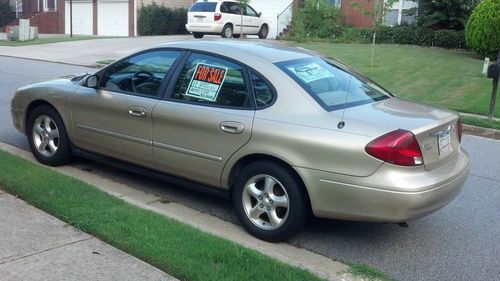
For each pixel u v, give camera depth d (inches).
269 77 184.1
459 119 193.3
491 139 387.5
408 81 584.1
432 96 516.7
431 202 163.0
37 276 137.9
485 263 173.2
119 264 145.9
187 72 202.4
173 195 225.3
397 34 908.0
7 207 181.5
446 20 866.8
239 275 142.1
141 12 1304.1
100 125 223.3
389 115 174.4
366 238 189.9
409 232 197.0
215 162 189.3
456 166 181.6
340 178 164.4
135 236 161.9
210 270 143.6
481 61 707.4
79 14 1448.1
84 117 229.1
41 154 249.0
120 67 222.8
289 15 1103.0
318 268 164.2
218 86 193.3
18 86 504.4
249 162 184.4
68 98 233.9
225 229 192.7
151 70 212.8
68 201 187.2
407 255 177.8
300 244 182.9
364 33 949.8
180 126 196.2
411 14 932.6
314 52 216.5
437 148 172.7
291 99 178.4
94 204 185.9
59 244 156.0
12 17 1598.2
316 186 168.4
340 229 196.9
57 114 240.5
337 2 1029.8
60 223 170.1
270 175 177.8
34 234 161.8
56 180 209.5
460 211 220.8
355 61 702.5
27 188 197.5
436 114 182.4
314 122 171.0
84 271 141.6
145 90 211.5
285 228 176.7
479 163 305.1
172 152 200.2
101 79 226.5
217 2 942.4
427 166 166.9
